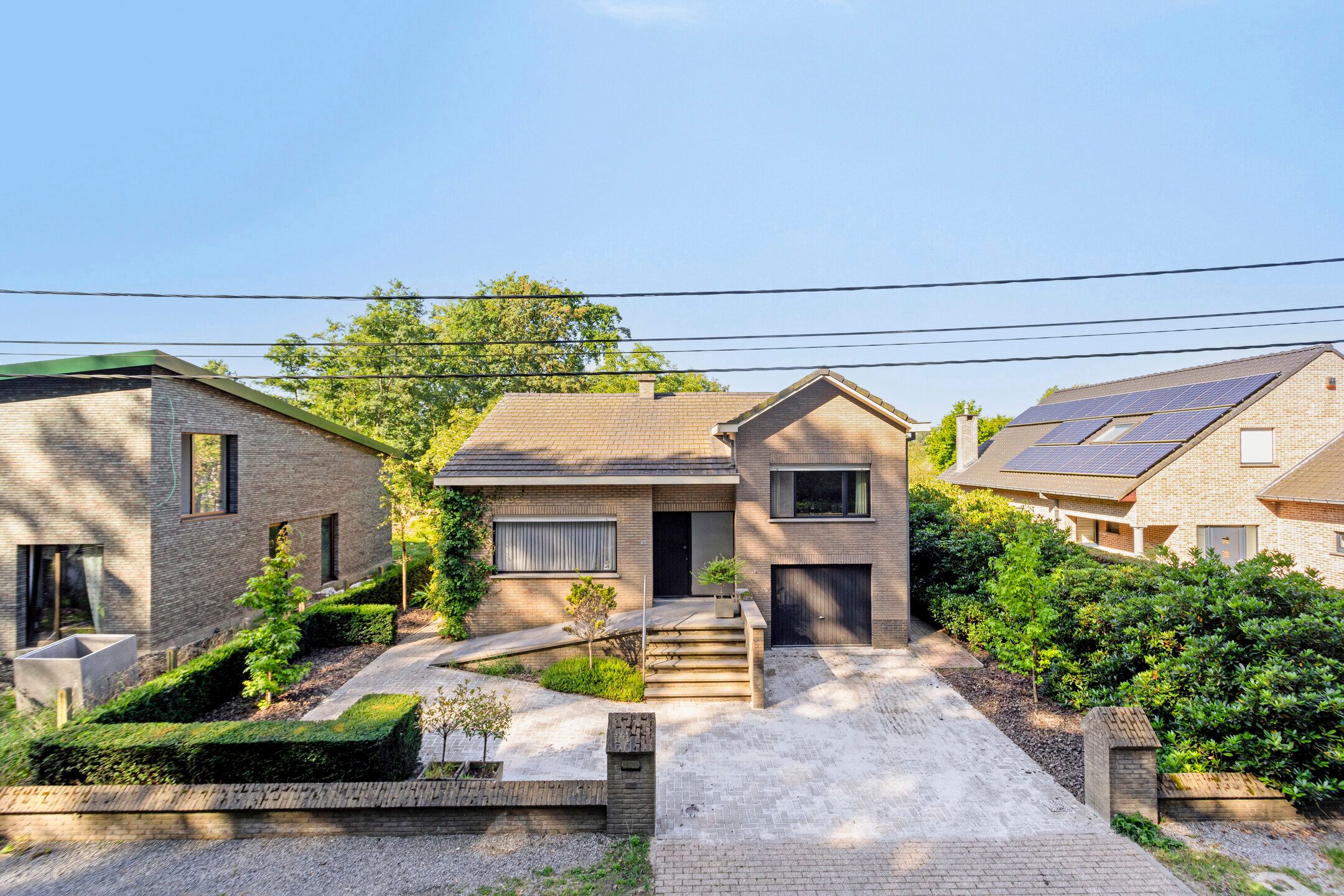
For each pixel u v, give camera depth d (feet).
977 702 40.63
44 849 24.58
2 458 45.37
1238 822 26.32
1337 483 64.03
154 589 45.34
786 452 51.70
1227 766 27.71
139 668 41.93
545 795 25.71
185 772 27.02
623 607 52.19
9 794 25.25
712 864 24.21
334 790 25.52
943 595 55.01
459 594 51.39
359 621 50.34
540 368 140.26
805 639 52.01
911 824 27.02
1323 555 65.72
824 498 52.44
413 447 135.13
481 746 34.35
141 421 45.16
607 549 52.65
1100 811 27.17
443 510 51.65
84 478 45.21
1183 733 28.45
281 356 134.92
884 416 51.72
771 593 51.75
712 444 57.00
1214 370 82.58
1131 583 37.17
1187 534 69.26
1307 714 24.85
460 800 25.38
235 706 38.14
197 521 49.55
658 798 29.30
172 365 46.47
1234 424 69.72
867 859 24.57
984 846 25.39
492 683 43.62
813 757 33.40
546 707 39.83
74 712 34.35
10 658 44.88
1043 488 83.25
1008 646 40.09
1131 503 70.23
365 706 30.55
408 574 66.39
